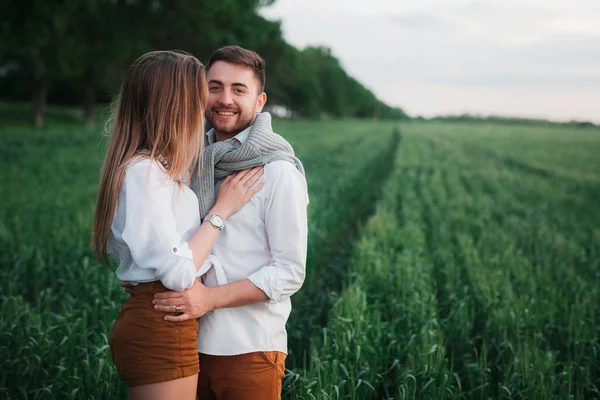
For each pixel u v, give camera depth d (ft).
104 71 112.27
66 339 12.46
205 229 7.11
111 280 16.84
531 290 18.02
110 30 96.12
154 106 6.99
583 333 14.51
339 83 360.48
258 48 157.07
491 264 21.67
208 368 7.43
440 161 77.00
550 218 35.24
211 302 6.98
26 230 24.36
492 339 14.17
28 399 11.63
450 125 294.66
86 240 21.67
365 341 13.00
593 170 73.77
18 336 12.85
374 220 28.32
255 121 7.89
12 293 16.92
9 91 165.27
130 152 7.01
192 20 105.70
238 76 7.70
